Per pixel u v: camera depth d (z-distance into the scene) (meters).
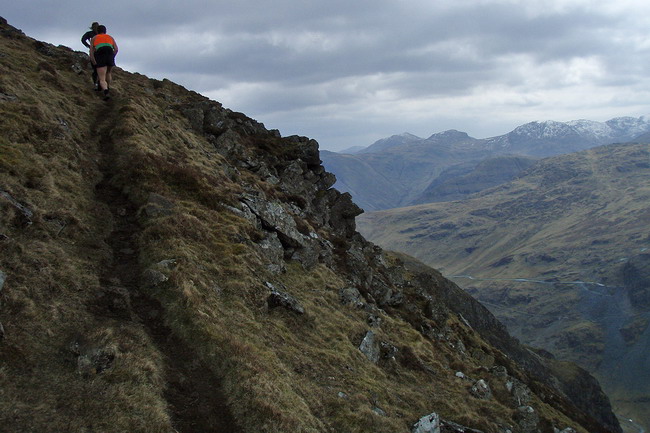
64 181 21.03
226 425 13.27
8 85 25.78
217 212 26.31
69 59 39.28
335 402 17.89
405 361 28.06
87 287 15.69
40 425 10.27
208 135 43.78
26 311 13.11
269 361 17.23
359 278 38.28
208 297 18.48
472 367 36.62
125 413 11.63
